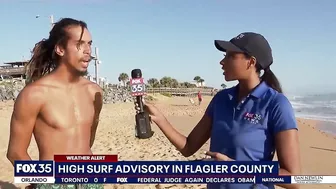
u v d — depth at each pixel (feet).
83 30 8.77
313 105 200.75
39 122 8.75
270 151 7.41
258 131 7.34
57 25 8.84
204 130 8.77
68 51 8.69
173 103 153.69
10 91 94.27
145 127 8.20
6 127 42.70
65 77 8.96
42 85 8.67
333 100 281.33
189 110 118.01
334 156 42.45
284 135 7.09
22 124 8.55
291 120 7.13
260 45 7.50
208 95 249.14
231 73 7.69
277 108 7.22
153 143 38.42
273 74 7.86
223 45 7.52
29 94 8.46
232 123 7.62
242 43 7.51
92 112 9.50
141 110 8.38
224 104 7.97
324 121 97.60
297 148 7.11
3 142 32.55
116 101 132.87
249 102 7.53
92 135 9.99
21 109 8.41
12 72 132.67
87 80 9.81
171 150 33.47
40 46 9.12
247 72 7.60
